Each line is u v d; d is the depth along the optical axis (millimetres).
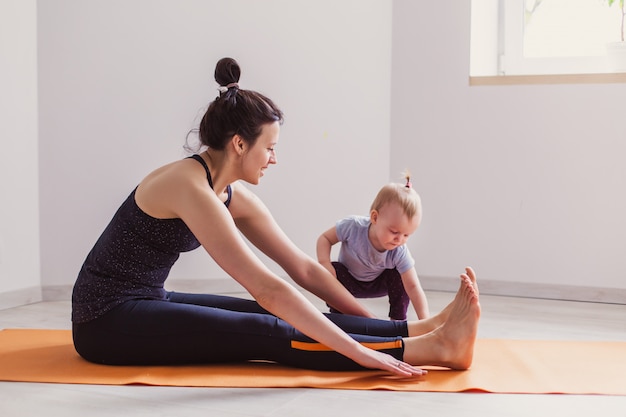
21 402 1642
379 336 1940
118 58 3168
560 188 3326
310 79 3426
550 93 3322
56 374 1855
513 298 3320
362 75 3500
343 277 2508
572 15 3770
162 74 3221
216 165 1907
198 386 1759
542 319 2777
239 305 2098
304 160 3438
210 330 1868
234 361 1976
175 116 3248
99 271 1935
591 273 3293
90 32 3131
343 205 3508
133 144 3205
